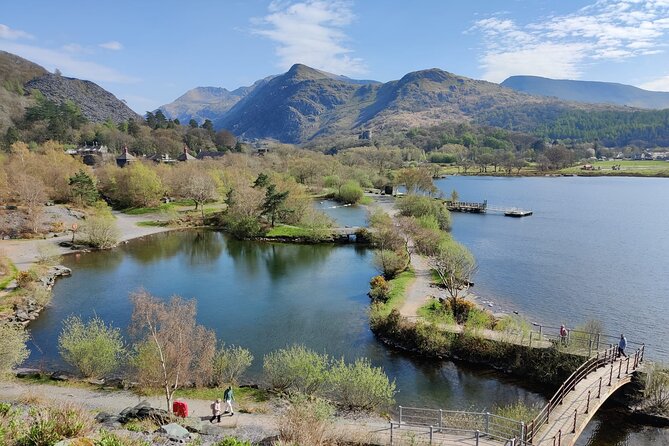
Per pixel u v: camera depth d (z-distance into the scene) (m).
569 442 27.05
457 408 34.59
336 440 27.02
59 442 18.09
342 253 86.75
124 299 60.31
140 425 26.81
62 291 63.62
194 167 150.25
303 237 96.88
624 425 32.97
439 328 45.06
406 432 28.70
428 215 97.00
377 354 44.06
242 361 38.38
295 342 46.94
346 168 195.62
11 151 158.75
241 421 30.20
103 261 80.81
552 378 37.97
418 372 40.56
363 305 57.72
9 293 57.69
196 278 70.75
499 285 65.19
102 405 32.09
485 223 118.06
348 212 130.12
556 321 52.12
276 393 35.44
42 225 97.50
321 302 59.19
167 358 33.28
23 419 22.09
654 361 40.47
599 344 43.25
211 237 101.50
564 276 69.81
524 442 26.28
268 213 106.81
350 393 33.62
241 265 78.75
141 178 127.19
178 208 128.75
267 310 56.47
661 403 34.03
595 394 32.59
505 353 40.91
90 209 115.56
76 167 138.25
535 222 118.81
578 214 131.38
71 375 38.25
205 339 36.94
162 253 87.12
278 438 25.83
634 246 90.06
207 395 34.69
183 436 25.62
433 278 64.19
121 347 43.69
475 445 26.89
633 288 63.97
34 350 44.84
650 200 161.12
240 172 153.50
